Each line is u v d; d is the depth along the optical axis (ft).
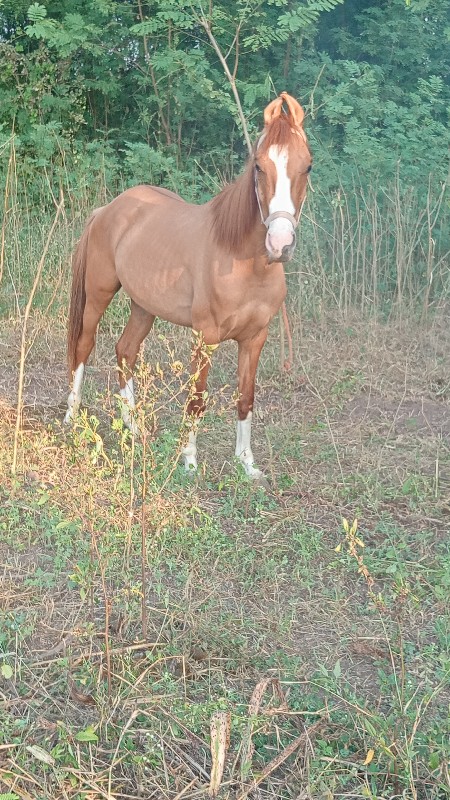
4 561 10.94
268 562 10.97
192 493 12.73
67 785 7.11
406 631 9.76
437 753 7.27
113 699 8.01
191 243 13.80
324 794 7.00
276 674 8.78
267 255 11.85
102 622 9.61
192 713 7.87
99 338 22.13
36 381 19.01
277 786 7.32
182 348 20.97
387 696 8.54
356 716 8.02
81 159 26.76
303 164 11.81
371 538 12.08
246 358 14.15
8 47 30.94
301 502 13.15
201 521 12.23
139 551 11.00
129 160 26.61
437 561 11.28
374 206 23.13
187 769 7.39
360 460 14.58
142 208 15.44
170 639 9.29
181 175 26.32
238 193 12.77
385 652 9.29
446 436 16.30
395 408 17.93
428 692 8.55
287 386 18.93
